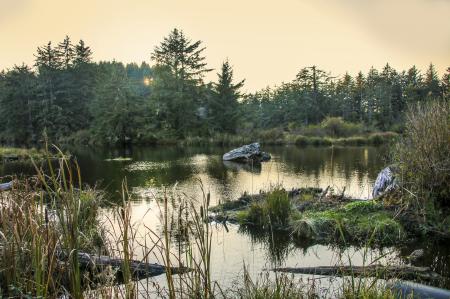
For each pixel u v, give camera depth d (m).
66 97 51.19
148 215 7.79
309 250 5.88
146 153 26.27
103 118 40.41
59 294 2.96
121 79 41.47
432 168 6.83
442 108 7.18
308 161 19.25
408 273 4.60
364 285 3.43
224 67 45.19
